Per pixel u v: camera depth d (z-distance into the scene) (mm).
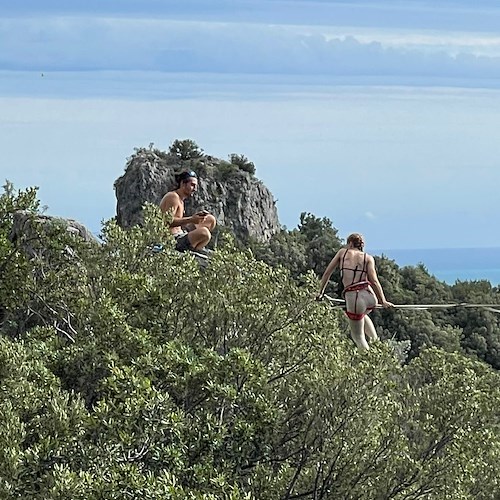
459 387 24500
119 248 30688
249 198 193125
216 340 27359
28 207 37625
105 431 21531
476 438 23953
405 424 24641
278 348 26766
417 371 25766
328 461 23969
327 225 118250
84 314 28453
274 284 27922
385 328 72438
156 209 31344
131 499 19562
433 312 94625
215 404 24703
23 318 32844
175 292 27797
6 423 21391
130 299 27734
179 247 36344
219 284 27656
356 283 33156
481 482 24500
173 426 21734
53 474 20094
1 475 20578
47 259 33938
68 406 22906
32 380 24391
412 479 23828
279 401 25281
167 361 24188
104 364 25797
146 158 174250
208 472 21703
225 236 29781
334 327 27594
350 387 23875
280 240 111688
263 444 23859
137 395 21703
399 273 104125
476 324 92062
